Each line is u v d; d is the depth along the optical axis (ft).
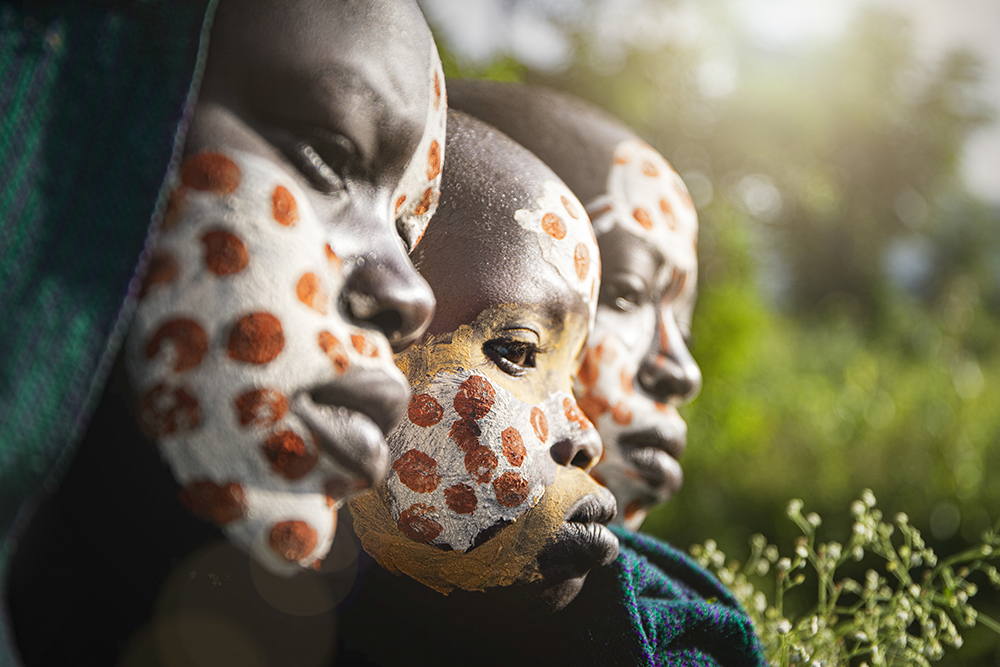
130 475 2.33
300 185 2.42
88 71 2.17
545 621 3.40
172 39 2.23
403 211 2.81
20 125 2.10
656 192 4.84
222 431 2.25
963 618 4.60
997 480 18.15
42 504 2.45
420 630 3.27
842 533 15.74
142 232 2.13
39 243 2.07
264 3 2.43
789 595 11.21
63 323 2.06
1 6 2.13
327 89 2.41
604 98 16.21
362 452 2.36
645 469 4.57
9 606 2.48
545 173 3.66
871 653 5.32
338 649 3.14
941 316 45.62
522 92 4.95
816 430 19.79
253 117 2.39
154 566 2.47
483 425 3.17
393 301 2.47
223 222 2.26
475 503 3.16
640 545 4.32
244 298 2.25
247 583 2.65
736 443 16.56
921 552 4.91
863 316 40.16
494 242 3.37
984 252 49.67
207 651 2.60
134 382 2.26
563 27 16.03
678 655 3.90
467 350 3.26
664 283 4.77
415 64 2.65
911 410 20.83
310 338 2.31
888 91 35.78
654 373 4.64
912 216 42.29
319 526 2.37
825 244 37.76
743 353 16.03
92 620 2.51
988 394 24.17
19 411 2.02
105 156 2.14
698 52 18.81
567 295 3.41
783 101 26.12
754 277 17.72
